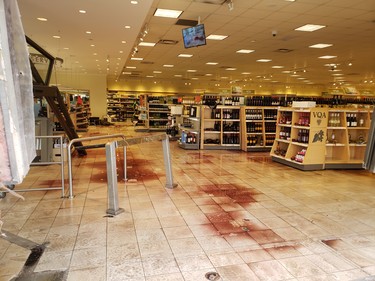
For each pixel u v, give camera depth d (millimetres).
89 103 19094
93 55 11578
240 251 2910
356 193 4934
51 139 6793
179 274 2496
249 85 27281
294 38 9367
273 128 9562
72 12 6121
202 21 7711
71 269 2547
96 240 3086
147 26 8141
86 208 4004
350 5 6285
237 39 9656
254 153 9070
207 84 26812
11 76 970
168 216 3779
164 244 3023
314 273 2549
